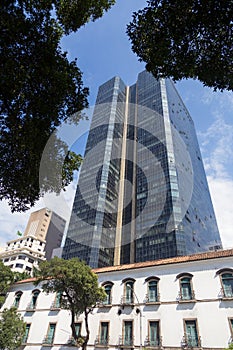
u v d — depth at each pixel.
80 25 7.64
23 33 5.63
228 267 19.12
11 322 24.00
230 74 5.57
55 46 6.42
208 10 5.04
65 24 7.37
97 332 21.47
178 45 5.70
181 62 5.87
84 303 19.27
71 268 19.12
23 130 6.08
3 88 5.55
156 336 18.91
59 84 6.41
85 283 18.78
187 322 18.41
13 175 6.46
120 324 20.94
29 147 6.13
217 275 19.20
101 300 20.11
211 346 16.67
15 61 5.49
